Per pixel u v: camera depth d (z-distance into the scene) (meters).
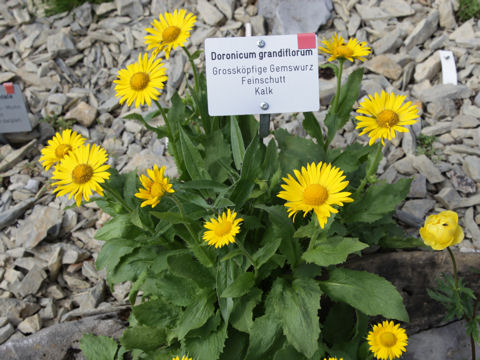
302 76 0.41
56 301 0.50
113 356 0.43
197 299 0.38
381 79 0.66
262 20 0.73
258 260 0.36
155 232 0.39
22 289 0.50
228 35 0.73
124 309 0.49
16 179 0.60
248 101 0.41
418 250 0.45
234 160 0.43
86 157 0.35
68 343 0.45
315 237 0.36
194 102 0.48
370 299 0.36
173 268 0.38
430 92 0.63
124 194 0.44
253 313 0.41
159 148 0.63
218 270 0.38
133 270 0.43
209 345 0.37
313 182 0.33
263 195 0.41
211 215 0.40
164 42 0.41
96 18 0.79
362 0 0.74
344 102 0.47
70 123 0.66
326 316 0.43
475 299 0.42
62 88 0.70
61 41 0.74
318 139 0.47
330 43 0.44
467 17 0.71
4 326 0.47
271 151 0.43
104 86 0.71
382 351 0.33
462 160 0.55
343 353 0.37
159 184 0.32
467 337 0.43
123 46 0.75
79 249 0.53
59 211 0.56
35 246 0.53
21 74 0.71
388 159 0.57
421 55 0.68
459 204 0.51
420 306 0.43
